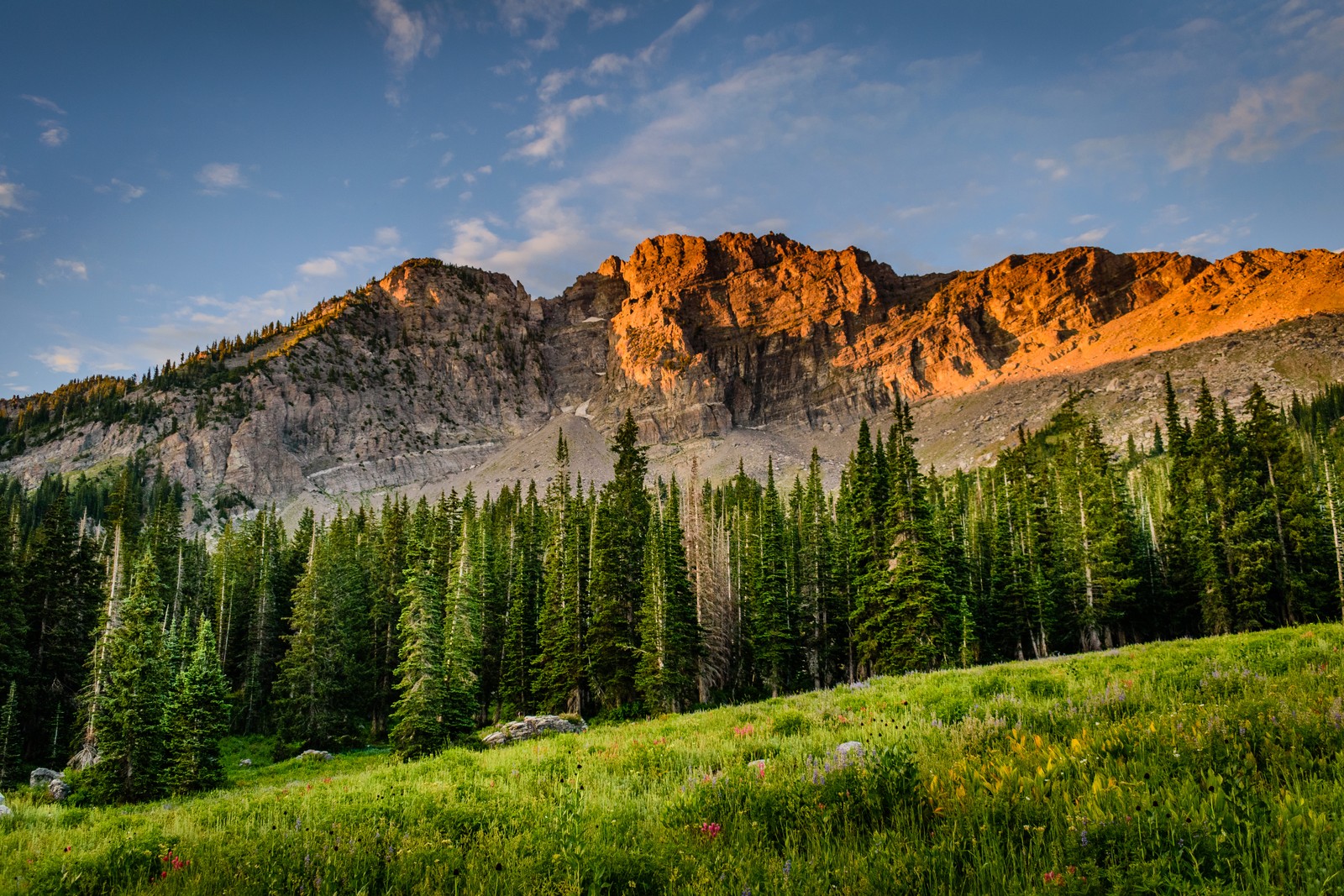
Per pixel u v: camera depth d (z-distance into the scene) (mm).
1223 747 7156
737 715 19109
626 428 72125
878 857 5941
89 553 58062
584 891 6266
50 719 51125
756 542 67062
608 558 57062
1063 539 58094
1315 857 4840
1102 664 18234
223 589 69000
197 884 7449
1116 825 5625
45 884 8336
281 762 50688
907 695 17359
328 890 6793
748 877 5949
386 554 69625
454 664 44625
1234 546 51188
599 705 56719
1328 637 17875
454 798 11117
